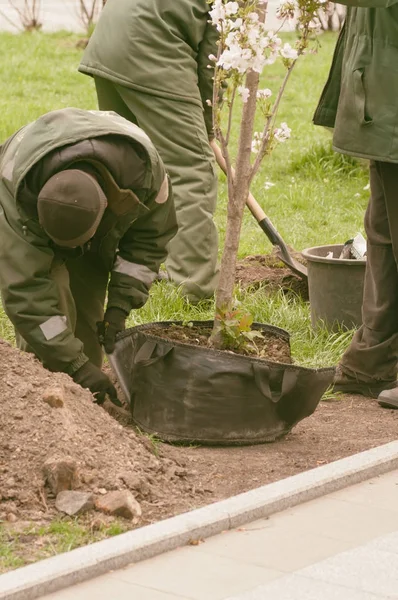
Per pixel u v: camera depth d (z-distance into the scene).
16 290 5.18
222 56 5.16
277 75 20.34
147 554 4.05
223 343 5.66
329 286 7.38
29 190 5.02
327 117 6.39
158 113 7.87
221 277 5.74
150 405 5.45
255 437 5.44
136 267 5.64
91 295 5.95
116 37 7.91
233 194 5.67
